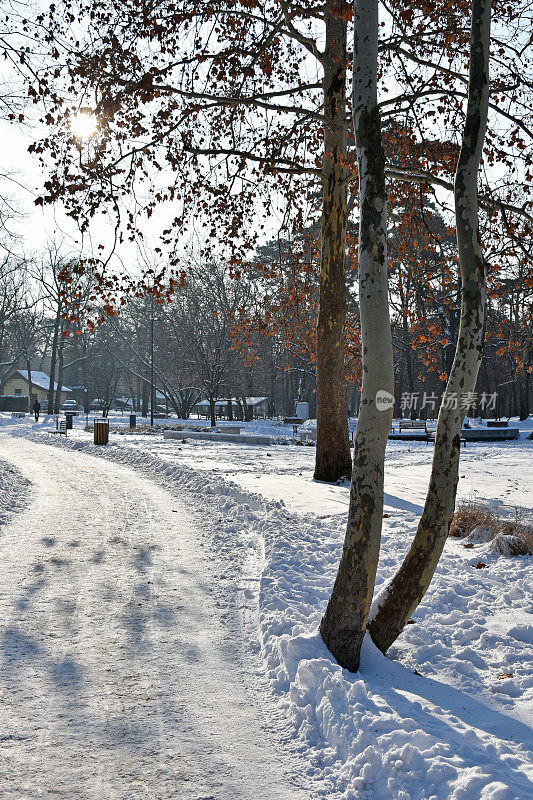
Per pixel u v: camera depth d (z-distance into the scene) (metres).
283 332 17.97
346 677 4.04
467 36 11.13
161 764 3.26
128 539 8.66
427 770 2.99
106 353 79.00
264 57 10.63
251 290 41.31
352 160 14.39
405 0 9.52
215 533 9.13
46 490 13.34
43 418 56.25
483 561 7.38
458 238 4.71
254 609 5.89
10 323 76.69
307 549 7.87
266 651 4.83
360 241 4.61
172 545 8.37
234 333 18.05
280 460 20.05
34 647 4.79
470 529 8.85
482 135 4.68
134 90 10.13
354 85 4.73
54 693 4.04
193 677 4.38
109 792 2.98
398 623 4.62
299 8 10.30
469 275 4.63
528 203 10.38
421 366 61.09
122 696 4.04
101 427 25.61
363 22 4.68
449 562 7.31
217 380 42.78
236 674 4.47
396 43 11.09
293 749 3.48
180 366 49.44
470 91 4.69
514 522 8.56
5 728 3.57
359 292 4.59
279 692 4.21
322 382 14.39
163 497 12.54
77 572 6.93
